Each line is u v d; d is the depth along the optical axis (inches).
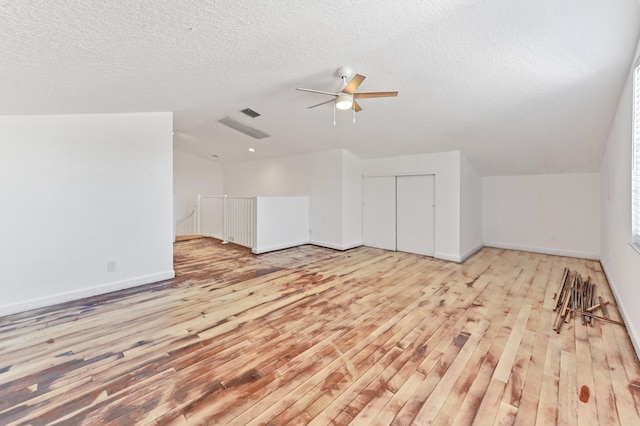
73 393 65.4
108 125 128.9
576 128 146.0
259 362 77.9
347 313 108.9
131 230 136.3
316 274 159.6
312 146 229.9
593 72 104.4
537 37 89.2
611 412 59.7
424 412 60.3
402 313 108.8
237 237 244.5
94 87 98.3
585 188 196.4
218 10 69.4
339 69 111.7
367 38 91.3
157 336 91.0
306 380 70.6
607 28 83.2
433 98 133.6
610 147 144.6
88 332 93.3
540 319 103.0
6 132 104.6
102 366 75.4
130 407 61.4
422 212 209.9
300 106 157.8
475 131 161.8
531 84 115.1
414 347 85.2
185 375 72.2
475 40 92.5
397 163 220.2
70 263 119.4
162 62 91.4
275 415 59.6
